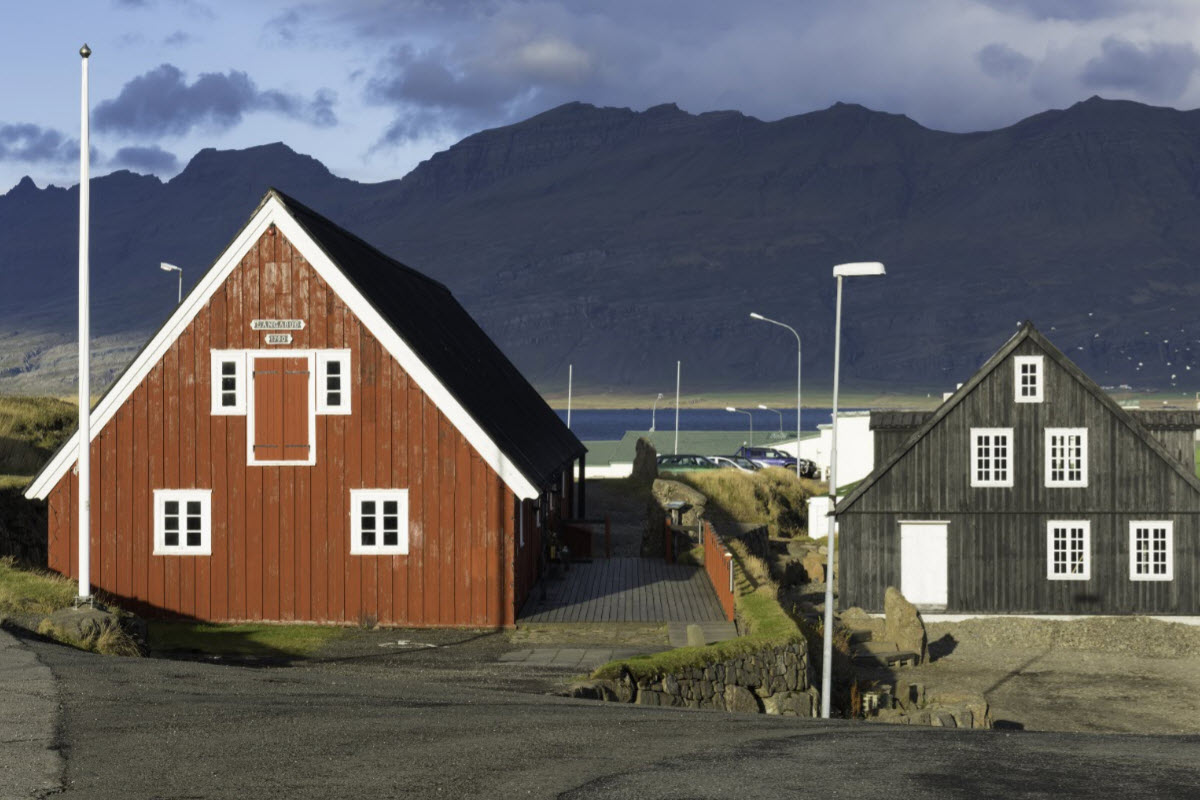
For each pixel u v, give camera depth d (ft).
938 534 144.77
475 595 97.55
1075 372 144.05
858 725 55.26
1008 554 144.25
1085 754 45.47
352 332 98.58
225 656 83.71
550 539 134.21
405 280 133.80
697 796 35.96
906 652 122.31
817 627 112.78
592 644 90.27
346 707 51.39
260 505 98.58
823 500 205.36
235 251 98.89
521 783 37.17
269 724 46.34
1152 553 143.13
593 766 40.01
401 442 98.27
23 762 39.01
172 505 98.99
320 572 98.22
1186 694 109.19
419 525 97.96
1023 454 144.36
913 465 144.97
